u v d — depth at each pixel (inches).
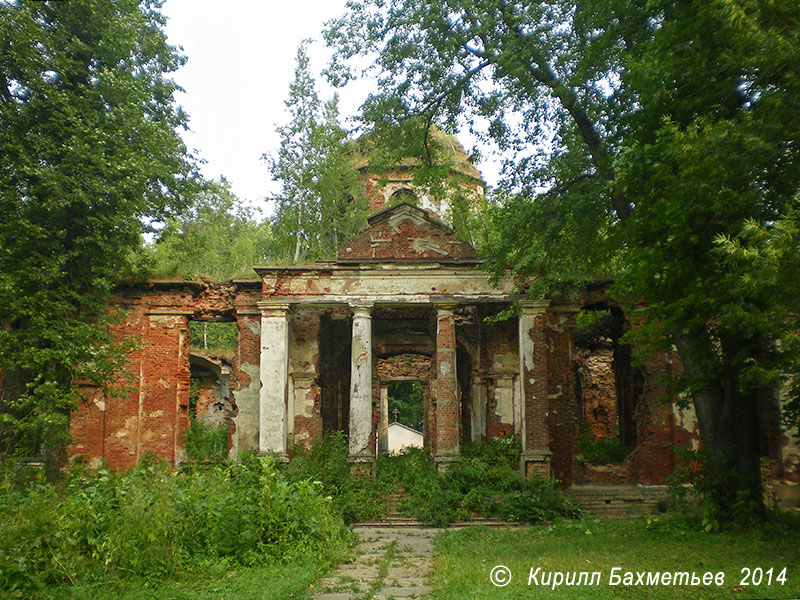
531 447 794.8
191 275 888.3
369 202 1206.9
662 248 470.6
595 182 631.2
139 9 794.8
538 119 694.5
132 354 869.2
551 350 866.1
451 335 823.1
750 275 384.5
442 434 799.1
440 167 826.2
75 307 703.1
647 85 472.4
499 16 642.2
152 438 852.0
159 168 789.2
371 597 370.9
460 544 554.9
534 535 585.3
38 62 668.7
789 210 390.6
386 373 1118.4
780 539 470.3
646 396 859.4
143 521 415.5
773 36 386.0
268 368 818.2
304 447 845.2
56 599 349.4
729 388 528.1
